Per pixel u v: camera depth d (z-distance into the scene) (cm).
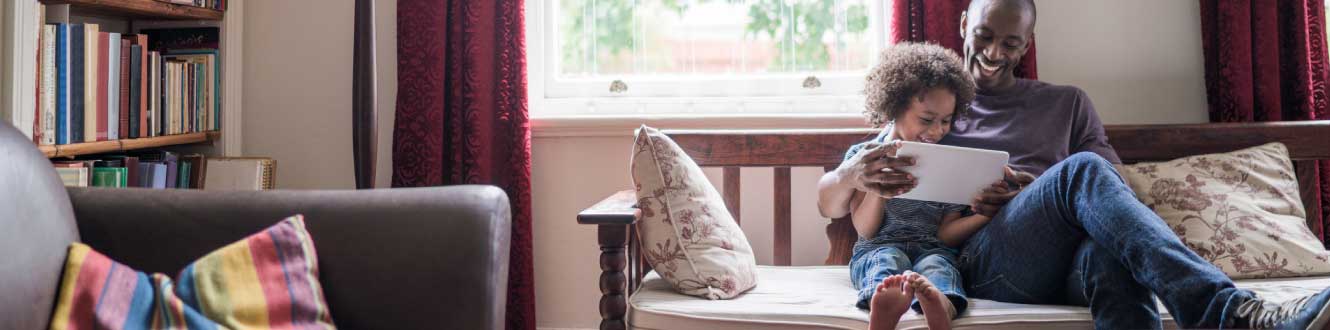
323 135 254
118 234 136
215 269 125
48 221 121
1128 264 141
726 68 253
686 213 173
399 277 133
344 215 137
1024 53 204
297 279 129
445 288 132
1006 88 204
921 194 173
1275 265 183
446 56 239
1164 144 210
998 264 164
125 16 236
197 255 136
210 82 244
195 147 248
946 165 169
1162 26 233
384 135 251
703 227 174
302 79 253
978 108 202
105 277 120
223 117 247
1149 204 194
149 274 134
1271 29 220
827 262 215
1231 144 209
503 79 236
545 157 250
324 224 136
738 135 215
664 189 174
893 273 161
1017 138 196
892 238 183
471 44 235
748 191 245
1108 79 235
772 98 251
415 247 133
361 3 180
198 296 122
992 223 168
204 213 138
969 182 171
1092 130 200
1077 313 150
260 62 254
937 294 142
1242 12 220
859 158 174
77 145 196
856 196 191
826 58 250
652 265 175
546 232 251
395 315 133
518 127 235
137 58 216
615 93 254
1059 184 154
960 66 184
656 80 253
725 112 251
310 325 127
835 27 250
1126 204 143
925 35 227
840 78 249
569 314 252
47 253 118
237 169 230
